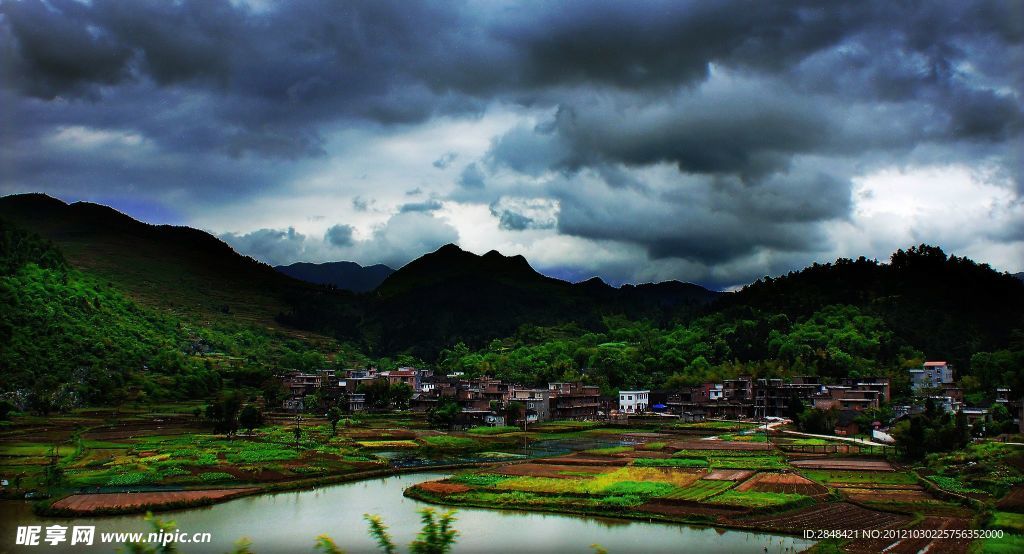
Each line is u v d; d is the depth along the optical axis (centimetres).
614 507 8488
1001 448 10956
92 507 8356
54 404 18462
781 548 6912
